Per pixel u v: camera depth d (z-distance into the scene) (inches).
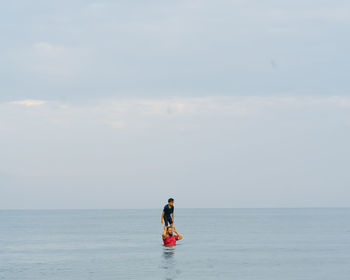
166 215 1173.7
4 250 1118.4
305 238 1422.2
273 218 4025.6
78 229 2222.0
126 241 1365.7
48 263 854.5
